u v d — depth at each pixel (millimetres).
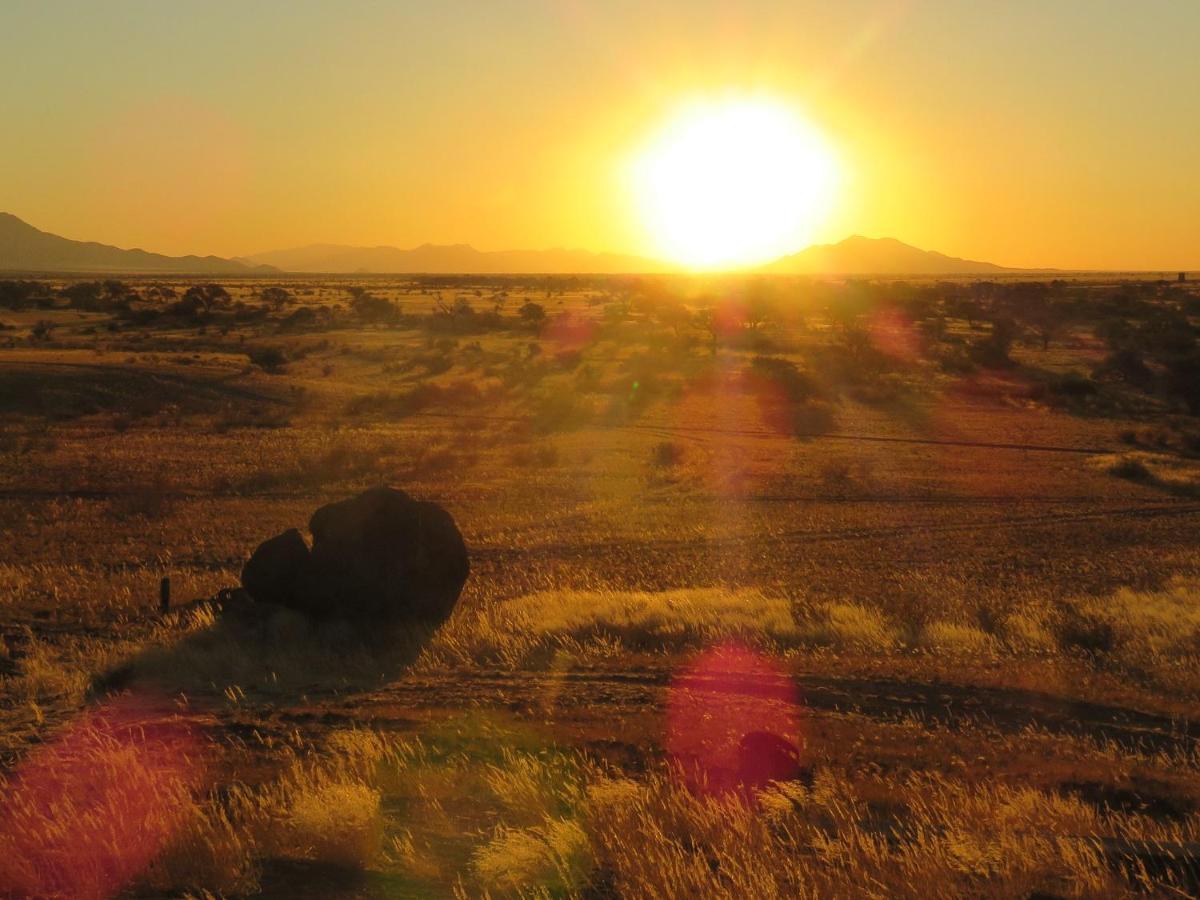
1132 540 39438
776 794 9297
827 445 66250
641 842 8070
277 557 18828
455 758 10945
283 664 15930
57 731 12352
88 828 7961
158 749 11406
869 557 34500
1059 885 7344
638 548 35531
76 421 67188
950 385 97000
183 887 7254
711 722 12844
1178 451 67562
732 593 24703
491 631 18328
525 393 86312
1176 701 15125
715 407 82562
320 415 73438
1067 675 16141
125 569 27641
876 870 7547
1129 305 165000
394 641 17766
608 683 15188
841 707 14156
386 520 19062
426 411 76812
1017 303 168125
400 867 7805
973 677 15844
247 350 107500
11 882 7262
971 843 7801
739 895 7133
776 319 151500
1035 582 29734
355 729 11891
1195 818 9516
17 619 19359
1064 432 74125
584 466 55656
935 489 51438
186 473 49344
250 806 8648
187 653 16172
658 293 169875
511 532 38188
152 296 179000
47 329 118312
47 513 38781
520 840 7898
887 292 186875
